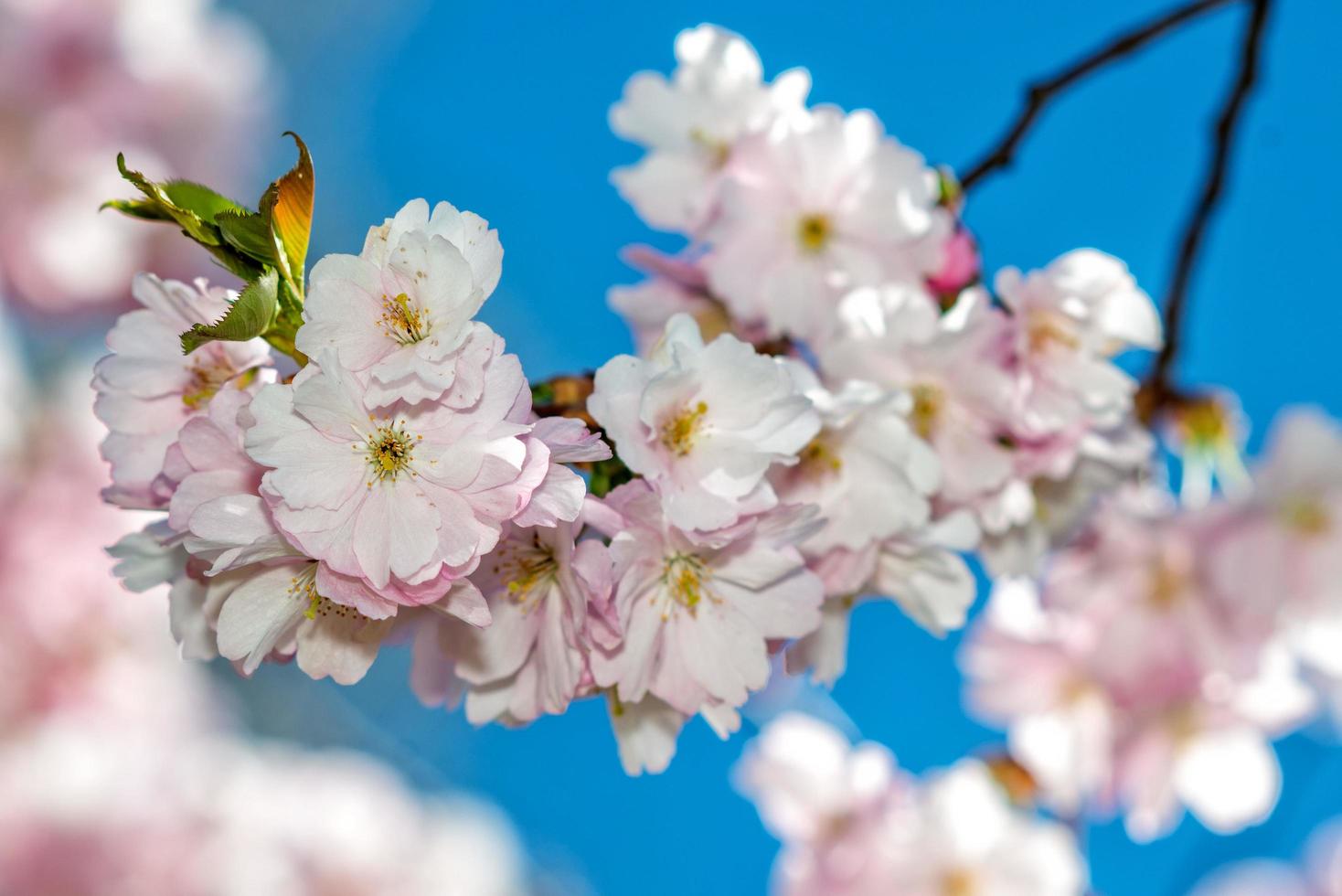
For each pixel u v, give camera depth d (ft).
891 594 2.59
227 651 2.36
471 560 2.33
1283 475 2.89
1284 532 2.91
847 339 2.62
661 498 2.40
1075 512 2.72
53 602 4.13
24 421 4.25
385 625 2.39
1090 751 3.05
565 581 2.40
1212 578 2.91
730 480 2.41
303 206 2.34
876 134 2.67
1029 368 2.62
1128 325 2.63
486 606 2.34
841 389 2.59
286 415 2.32
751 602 2.45
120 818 4.11
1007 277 2.61
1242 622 2.92
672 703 2.45
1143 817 3.05
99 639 4.20
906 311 2.61
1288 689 3.01
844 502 2.53
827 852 3.24
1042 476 2.70
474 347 2.32
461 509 2.32
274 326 2.35
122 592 4.25
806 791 3.28
